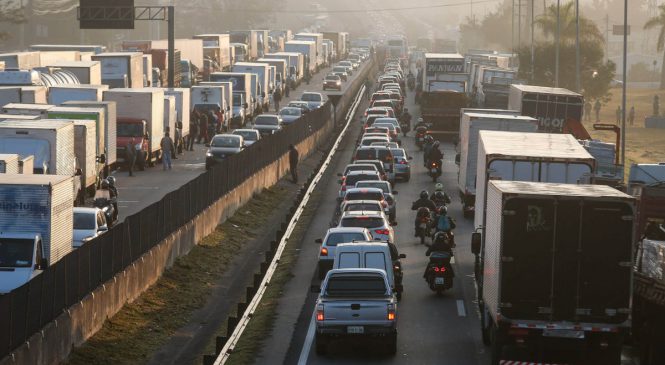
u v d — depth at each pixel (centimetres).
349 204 11625
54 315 7275
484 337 7444
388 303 6944
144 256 9669
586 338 6225
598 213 6175
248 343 7600
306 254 11512
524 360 6725
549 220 6200
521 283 6234
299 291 9544
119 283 8812
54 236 8900
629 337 6788
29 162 11869
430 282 9281
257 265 11750
